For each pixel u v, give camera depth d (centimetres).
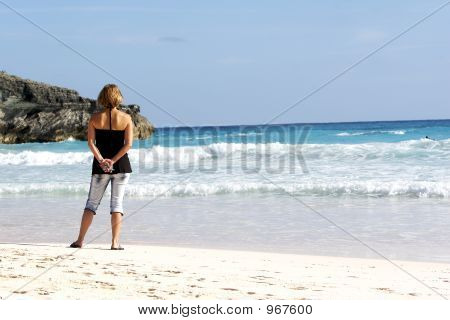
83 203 1814
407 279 842
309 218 1482
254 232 1305
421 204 1684
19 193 2089
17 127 6581
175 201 1842
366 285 792
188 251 1070
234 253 1060
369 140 4750
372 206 1664
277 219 1475
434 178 2156
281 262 969
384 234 1265
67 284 734
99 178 1021
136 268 855
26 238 1239
